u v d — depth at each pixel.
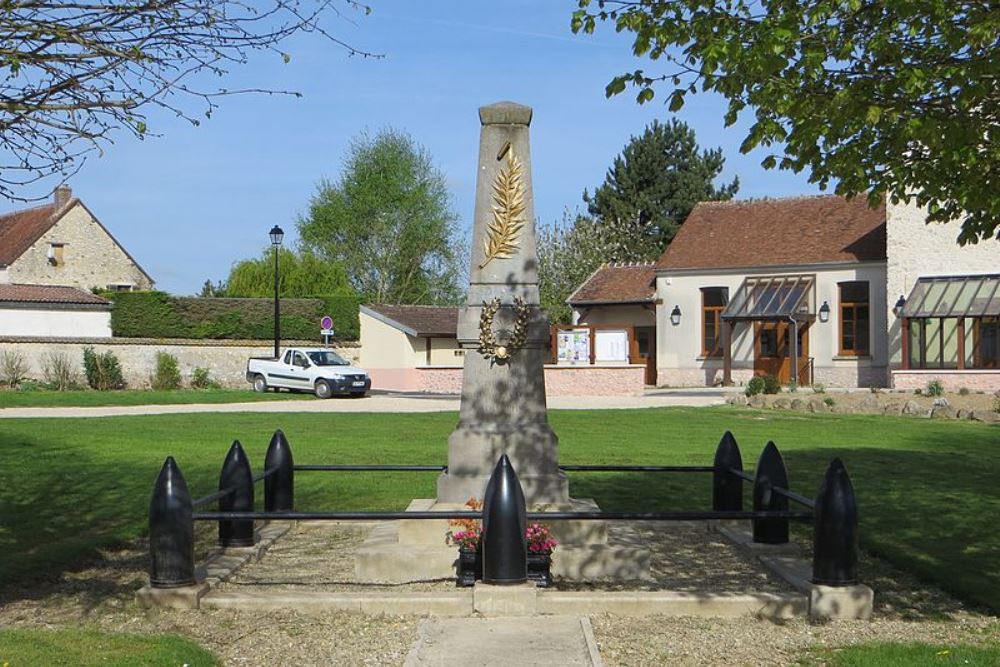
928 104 7.83
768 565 9.62
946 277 38.25
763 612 7.89
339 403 34.78
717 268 44.00
